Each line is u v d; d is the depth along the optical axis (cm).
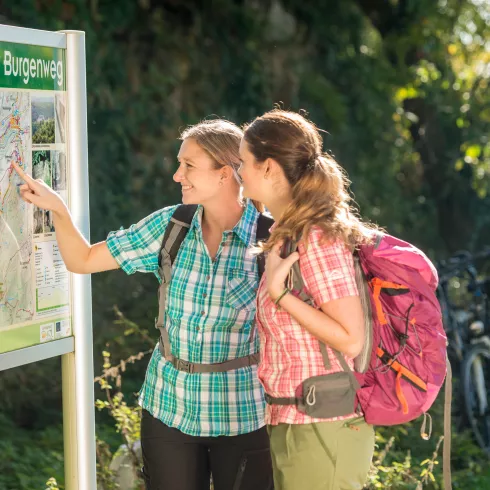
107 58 809
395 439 621
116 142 796
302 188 315
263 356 330
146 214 820
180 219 363
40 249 350
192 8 912
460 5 1164
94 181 776
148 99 843
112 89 811
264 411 366
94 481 378
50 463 604
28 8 739
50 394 724
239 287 355
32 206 346
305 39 1039
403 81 1141
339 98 1035
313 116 1020
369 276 324
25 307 344
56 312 360
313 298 313
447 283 760
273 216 332
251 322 358
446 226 1188
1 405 696
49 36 350
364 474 329
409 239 1134
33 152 346
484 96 1205
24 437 664
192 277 357
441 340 322
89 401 374
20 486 562
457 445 664
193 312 356
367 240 321
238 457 366
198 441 363
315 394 318
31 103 344
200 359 357
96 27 807
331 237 310
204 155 354
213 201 359
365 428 327
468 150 1192
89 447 375
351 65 1080
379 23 1163
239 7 953
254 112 953
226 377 358
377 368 321
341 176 325
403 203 1116
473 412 715
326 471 321
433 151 1189
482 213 1198
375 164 1083
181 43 889
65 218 352
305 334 318
